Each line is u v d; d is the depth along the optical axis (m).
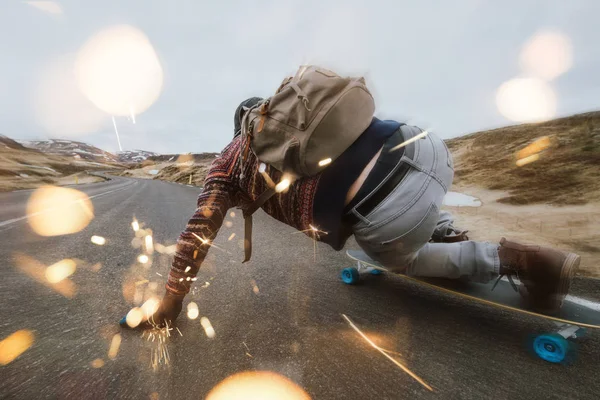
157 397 1.16
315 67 1.33
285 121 1.23
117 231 4.73
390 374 1.32
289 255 3.32
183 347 1.51
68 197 12.03
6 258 3.09
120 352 1.45
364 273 2.52
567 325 1.71
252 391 1.20
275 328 1.72
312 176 1.31
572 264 1.41
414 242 1.35
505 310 1.97
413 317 1.87
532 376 1.32
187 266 1.52
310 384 1.25
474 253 1.62
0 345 1.50
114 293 2.20
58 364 1.35
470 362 1.42
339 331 1.69
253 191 1.47
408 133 1.36
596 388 1.25
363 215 1.33
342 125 1.21
